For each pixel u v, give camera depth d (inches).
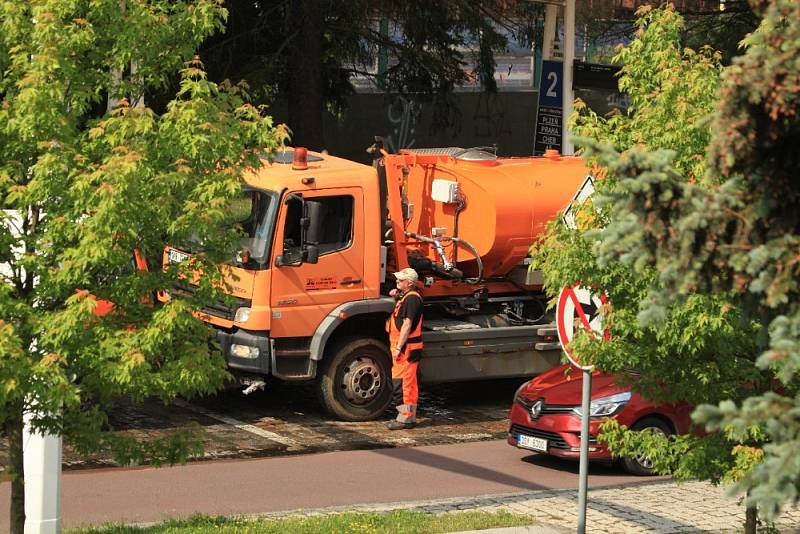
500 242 1007.6
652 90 576.7
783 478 286.7
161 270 519.2
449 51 1470.2
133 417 928.3
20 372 459.5
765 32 319.3
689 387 553.9
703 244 317.1
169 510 700.0
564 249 549.3
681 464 549.6
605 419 581.0
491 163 1031.6
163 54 524.7
